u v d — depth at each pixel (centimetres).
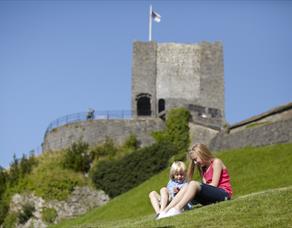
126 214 3719
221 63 7138
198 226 1531
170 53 7175
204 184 1728
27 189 5512
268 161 3797
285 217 1520
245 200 1705
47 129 6419
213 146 4894
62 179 5525
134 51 7131
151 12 7375
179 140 6078
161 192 1816
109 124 6125
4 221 5456
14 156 5869
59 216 5362
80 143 5934
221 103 7025
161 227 1570
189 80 7112
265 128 4316
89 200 5503
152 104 6981
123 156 5725
